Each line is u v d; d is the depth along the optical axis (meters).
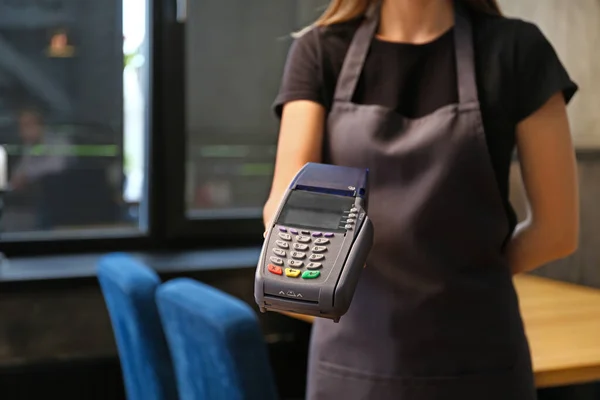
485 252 1.01
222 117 2.58
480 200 1.00
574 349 1.42
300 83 1.05
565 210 1.00
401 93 1.03
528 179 1.02
